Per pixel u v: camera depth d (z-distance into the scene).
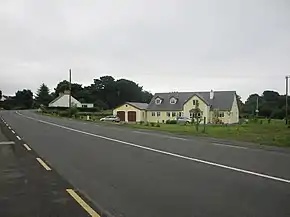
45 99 163.62
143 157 14.89
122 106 86.94
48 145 19.80
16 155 15.73
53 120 53.69
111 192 8.77
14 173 11.41
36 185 9.62
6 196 8.41
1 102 160.25
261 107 101.94
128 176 10.77
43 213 7.02
